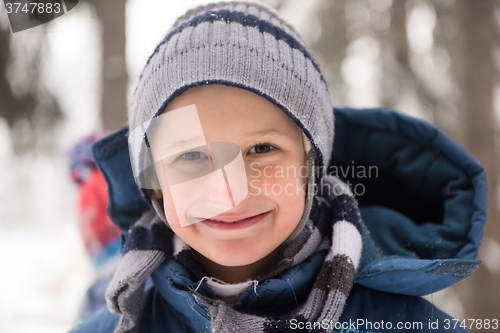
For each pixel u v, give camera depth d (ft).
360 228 3.46
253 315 2.98
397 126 3.90
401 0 16.98
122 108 12.94
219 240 3.05
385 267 3.15
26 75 12.30
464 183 3.61
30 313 13.65
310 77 3.30
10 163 15.85
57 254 21.39
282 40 3.29
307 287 3.27
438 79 18.30
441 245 3.52
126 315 3.19
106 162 3.77
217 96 2.95
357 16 18.84
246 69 2.97
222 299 3.25
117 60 12.93
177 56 3.08
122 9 13.14
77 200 7.34
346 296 3.02
